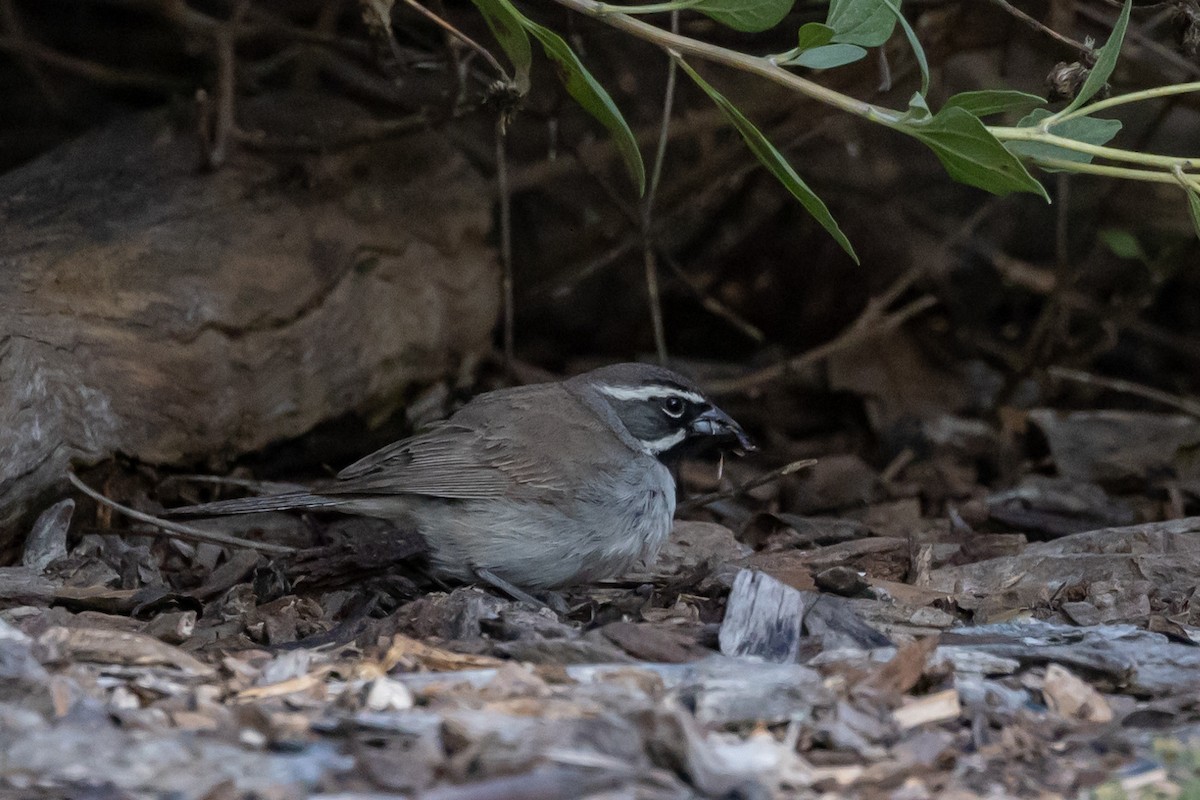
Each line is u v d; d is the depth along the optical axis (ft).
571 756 22.38
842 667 28.02
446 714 24.06
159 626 31.50
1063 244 55.57
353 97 52.65
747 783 21.93
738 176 54.70
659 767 22.47
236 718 23.95
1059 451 50.14
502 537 35.22
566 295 62.39
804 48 32.78
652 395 37.58
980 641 30.78
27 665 25.62
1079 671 28.55
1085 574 37.01
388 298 47.62
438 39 52.21
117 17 61.46
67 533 36.42
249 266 43.45
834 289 62.49
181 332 40.86
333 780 21.83
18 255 39.24
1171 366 62.80
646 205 50.55
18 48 55.06
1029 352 55.47
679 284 62.03
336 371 45.50
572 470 35.29
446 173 52.29
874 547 38.14
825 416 58.23
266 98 51.39
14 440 35.53
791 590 30.94
